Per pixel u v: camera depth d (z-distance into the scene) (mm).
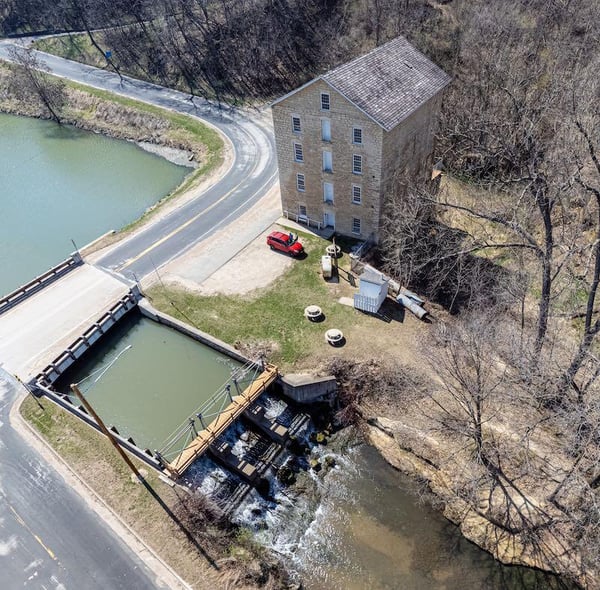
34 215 51375
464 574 23234
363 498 26406
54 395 30234
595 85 33625
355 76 34250
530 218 35406
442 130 45688
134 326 36375
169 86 71188
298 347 32594
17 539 24047
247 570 23094
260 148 55281
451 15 57312
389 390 30078
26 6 89625
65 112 71312
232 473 27469
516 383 25594
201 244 42031
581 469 23953
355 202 38750
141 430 29250
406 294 35188
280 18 71188
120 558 23219
